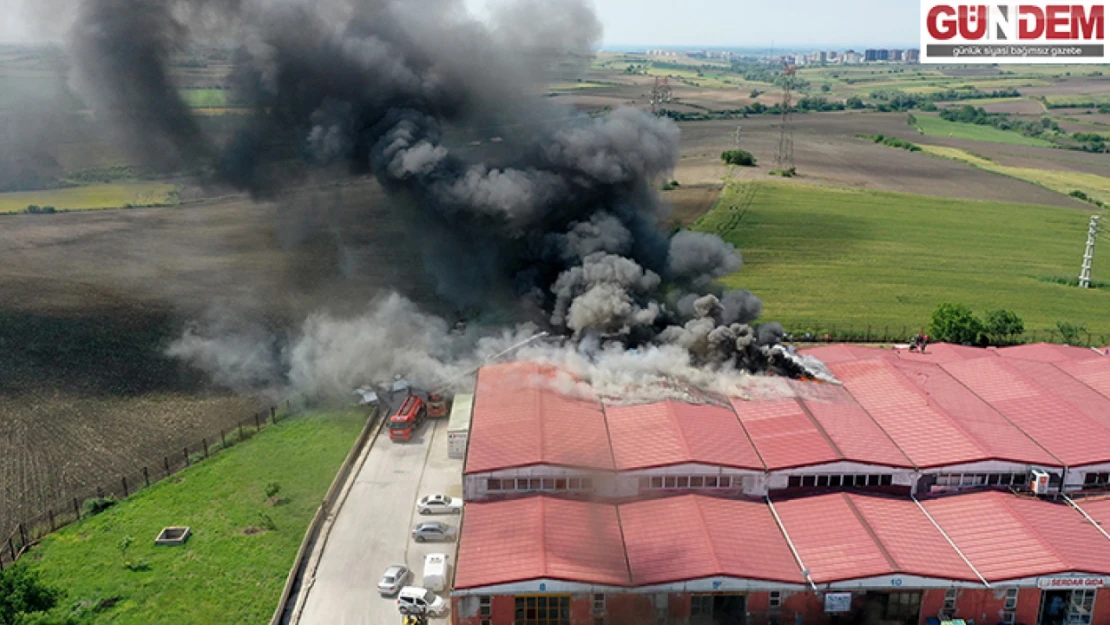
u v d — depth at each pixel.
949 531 37.50
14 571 34.53
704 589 33.81
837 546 35.97
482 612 33.75
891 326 71.94
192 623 34.53
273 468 47.34
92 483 45.78
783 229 107.25
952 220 115.94
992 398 49.31
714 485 40.22
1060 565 34.38
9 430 51.59
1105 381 52.91
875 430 44.25
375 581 37.62
